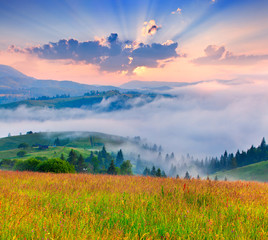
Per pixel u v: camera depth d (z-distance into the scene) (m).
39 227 4.07
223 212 5.41
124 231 4.30
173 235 4.09
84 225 4.39
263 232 4.12
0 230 3.82
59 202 6.15
